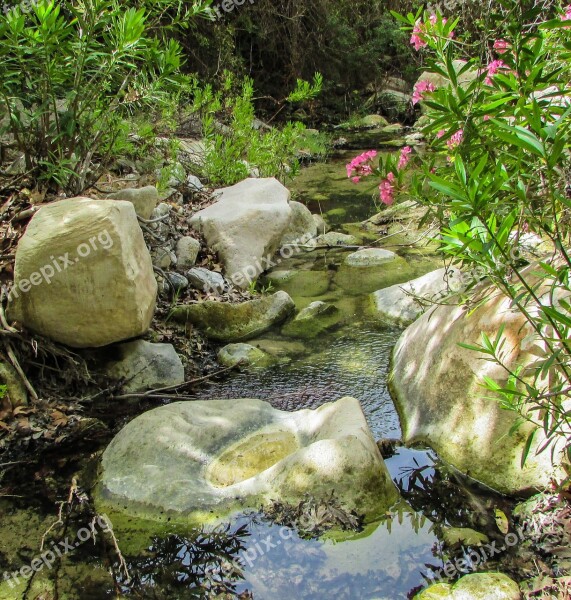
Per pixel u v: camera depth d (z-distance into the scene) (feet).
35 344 9.44
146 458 8.07
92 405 9.69
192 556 6.84
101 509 7.55
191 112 20.06
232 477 7.89
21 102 12.11
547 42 8.09
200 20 27.63
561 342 5.73
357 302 13.20
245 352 11.19
